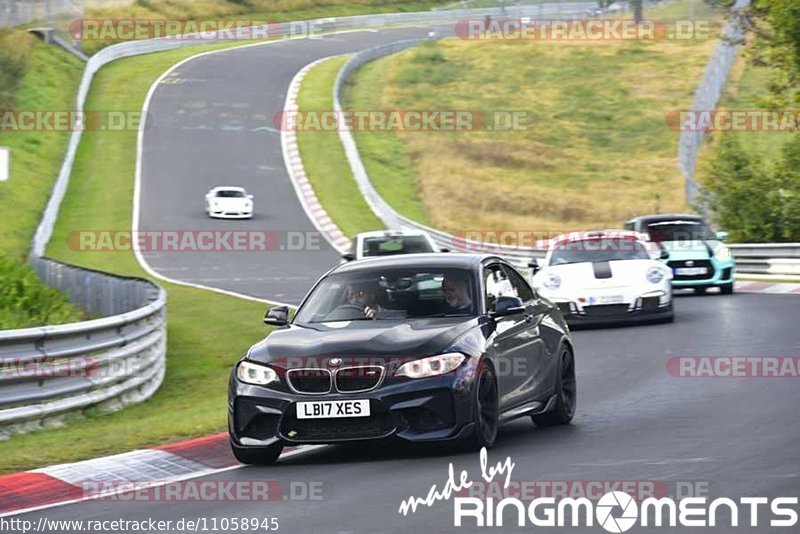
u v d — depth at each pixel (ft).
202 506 70.85
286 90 599.57
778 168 309.42
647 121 578.66
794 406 101.09
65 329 113.09
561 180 496.23
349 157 491.72
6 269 169.48
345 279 93.25
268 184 459.32
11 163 424.05
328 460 85.40
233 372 85.51
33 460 88.74
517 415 90.53
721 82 531.91
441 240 342.23
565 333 101.40
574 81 640.58
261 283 286.87
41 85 530.68
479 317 88.43
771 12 310.65
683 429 91.50
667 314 177.68
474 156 522.06
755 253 270.87
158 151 492.13
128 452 91.09
